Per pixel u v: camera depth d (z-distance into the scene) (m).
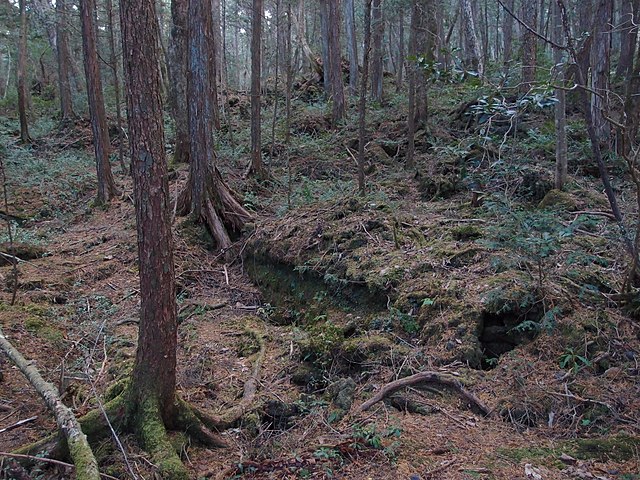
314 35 28.42
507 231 5.95
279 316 7.72
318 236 8.08
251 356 6.26
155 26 3.79
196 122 10.27
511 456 3.62
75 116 21.12
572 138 10.06
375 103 17.28
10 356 4.88
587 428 3.93
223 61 21.56
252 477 3.72
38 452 4.04
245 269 9.36
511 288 5.27
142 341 4.16
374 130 14.99
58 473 3.89
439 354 5.04
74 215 13.40
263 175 12.73
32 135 20.08
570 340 4.69
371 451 3.82
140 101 3.79
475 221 7.58
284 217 9.53
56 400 4.11
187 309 8.00
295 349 6.08
